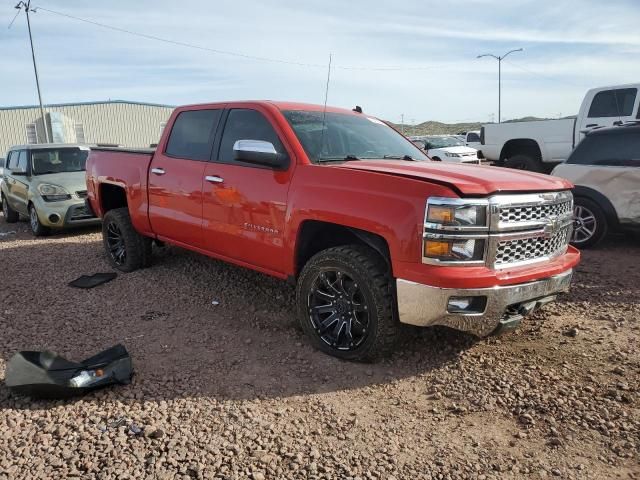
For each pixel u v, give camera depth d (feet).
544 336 14.06
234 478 8.61
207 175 15.83
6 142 116.16
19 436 9.77
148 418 10.30
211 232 15.90
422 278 10.90
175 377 12.03
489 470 8.81
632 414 10.27
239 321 15.40
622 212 23.11
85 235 30.37
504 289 11.10
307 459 9.13
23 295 18.08
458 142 85.15
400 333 12.22
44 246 27.22
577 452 9.23
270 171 14.03
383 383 11.77
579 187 24.04
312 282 12.99
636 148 22.84
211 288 18.31
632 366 12.18
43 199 30.07
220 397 11.18
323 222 12.82
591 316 15.48
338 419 10.36
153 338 14.24
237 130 15.52
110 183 20.47
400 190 11.39
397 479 8.60
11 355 13.07
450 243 10.78
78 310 16.47
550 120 41.16
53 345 13.73
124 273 20.53
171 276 19.79
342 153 14.56
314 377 12.05
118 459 9.08
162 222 18.01
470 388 11.42
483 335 11.60
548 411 10.46
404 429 10.03
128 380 11.74
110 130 126.21
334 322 12.87
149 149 19.77
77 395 11.07
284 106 15.17
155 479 8.58
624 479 8.54
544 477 8.63
